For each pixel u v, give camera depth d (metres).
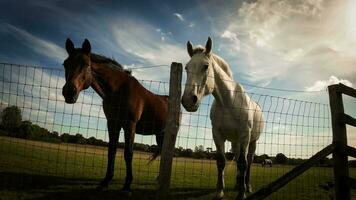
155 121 5.50
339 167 3.30
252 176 9.60
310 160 3.09
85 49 4.37
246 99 4.61
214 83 4.36
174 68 2.65
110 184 5.19
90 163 9.01
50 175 5.49
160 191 2.51
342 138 3.33
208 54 4.29
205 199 4.64
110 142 4.68
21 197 3.72
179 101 2.63
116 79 4.75
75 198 3.93
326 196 5.49
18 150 8.98
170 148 2.57
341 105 3.41
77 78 4.12
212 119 4.67
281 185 2.94
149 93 5.41
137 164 11.66
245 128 4.43
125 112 4.67
